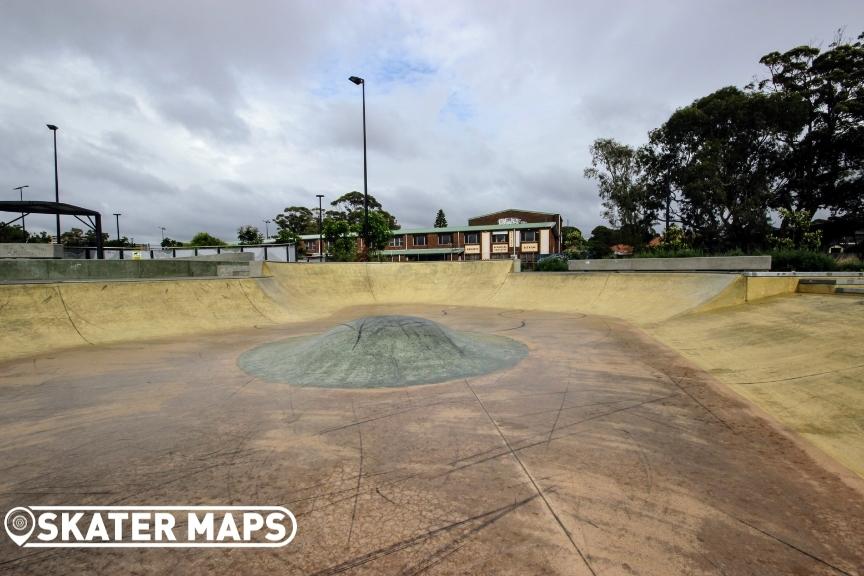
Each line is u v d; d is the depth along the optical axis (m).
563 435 4.13
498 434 4.17
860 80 24.19
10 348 8.52
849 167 24.80
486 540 2.56
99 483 3.34
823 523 2.70
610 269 18.81
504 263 21.05
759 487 3.15
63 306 10.27
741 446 3.86
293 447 3.94
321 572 2.31
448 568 2.32
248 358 7.86
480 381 6.06
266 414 4.83
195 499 3.08
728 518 2.76
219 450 3.90
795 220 20.05
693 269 15.96
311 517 2.83
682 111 25.89
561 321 12.43
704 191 24.72
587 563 2.34
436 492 3.12
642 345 8.50
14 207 18.52
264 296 15.12
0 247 16.39
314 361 6.94
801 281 10.92
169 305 12.19
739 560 2.36
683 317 10.80
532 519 2.76
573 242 51.28
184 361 7.66
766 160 25.72
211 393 5.68
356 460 3.66
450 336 8.13
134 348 8.99
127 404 5.24
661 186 28.25
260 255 29.27
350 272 21.72
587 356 7.59
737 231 26.12
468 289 20.62
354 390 5.71
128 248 29.95
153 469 3.55
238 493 3.15
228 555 2.48
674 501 2.97
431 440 4.05
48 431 4.41
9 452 3.92
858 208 25.28
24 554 2.52
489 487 3.18
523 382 5.99
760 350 6.95
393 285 21.83
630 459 3.61
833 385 5.03
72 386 6.07
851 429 4.05
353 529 2.69
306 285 19.88
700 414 4.67
